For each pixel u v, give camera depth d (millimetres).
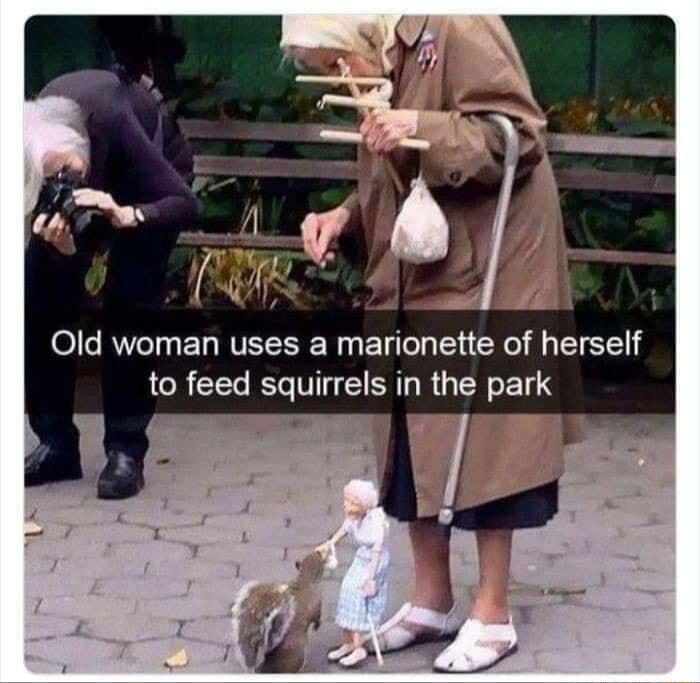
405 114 4770
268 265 8406
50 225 6414
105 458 7223
